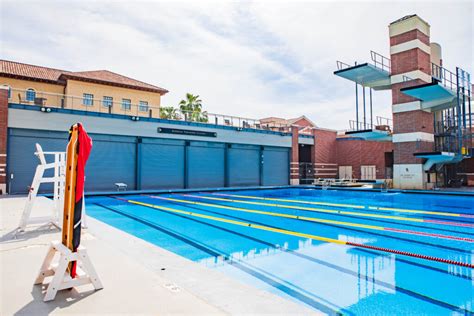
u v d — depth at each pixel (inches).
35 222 284.4
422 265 212.1
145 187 857.5
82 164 138.5
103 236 247.3
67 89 1093.1
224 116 1026.1
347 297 157.8
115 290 133.0
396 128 912.9
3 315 108.2
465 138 885.8
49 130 722.2
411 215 449.7
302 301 152.8
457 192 749.3
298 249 256.4
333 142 1283.2
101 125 791.7
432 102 850.8
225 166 1021.8
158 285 139.7
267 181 1123.3
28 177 695.7
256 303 122.4
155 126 874.1
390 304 150.2
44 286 137.7
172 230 335.9
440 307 146.3
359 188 935.0
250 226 358.3
